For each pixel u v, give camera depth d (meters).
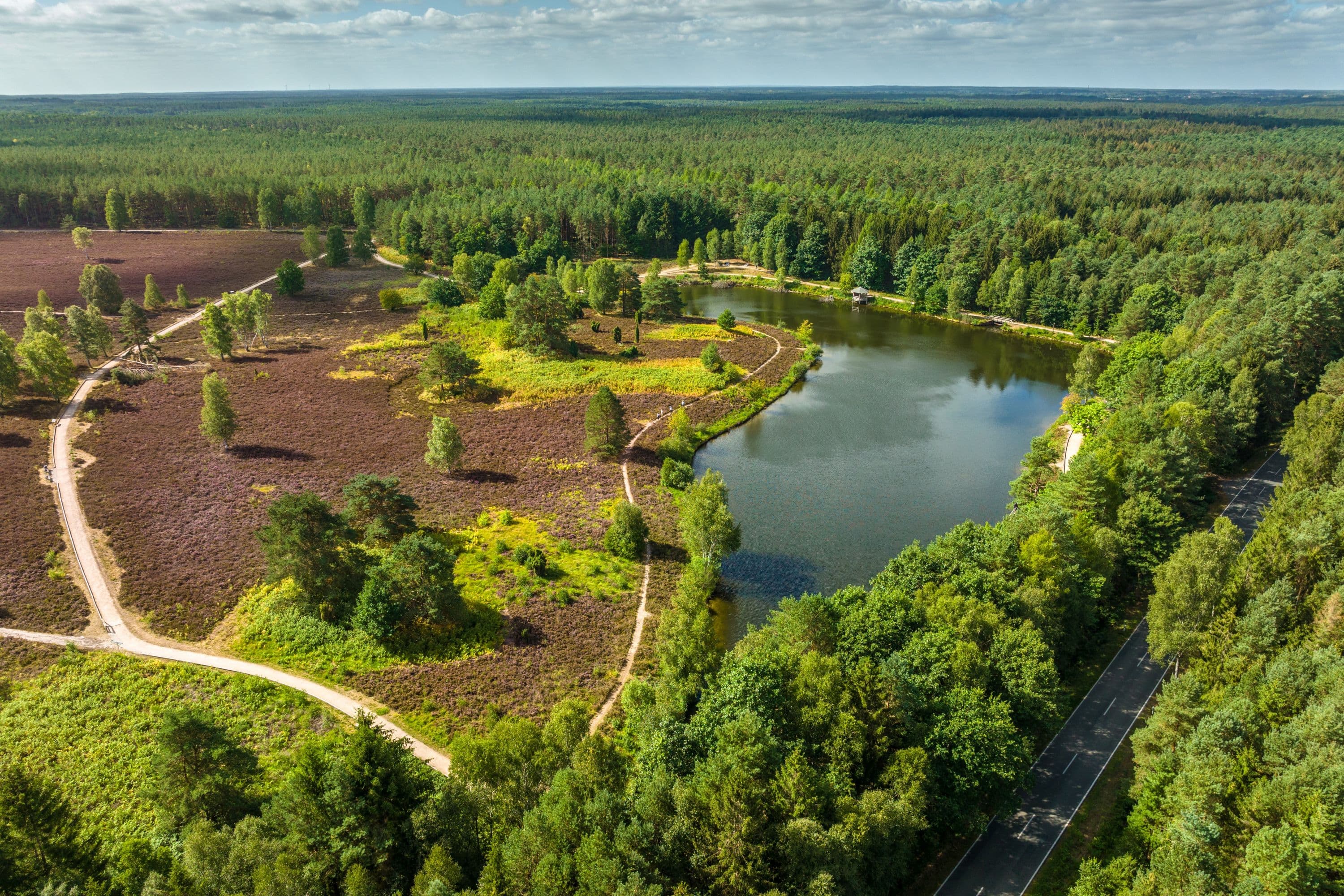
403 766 44.81
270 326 163.62
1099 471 79.19
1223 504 94.81
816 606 59.50
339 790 41.81
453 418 118.88
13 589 73.50
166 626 69.81
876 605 59.72
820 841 39.94
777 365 149.75
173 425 112.19
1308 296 116.00
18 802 40.84
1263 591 61.69
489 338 153.50
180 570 77.75
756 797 40.50
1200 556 63.19
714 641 67.44
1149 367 109.81
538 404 125.00
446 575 70.50
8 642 66.44
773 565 85.62
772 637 61.69
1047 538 67.00
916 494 102.31
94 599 73.19
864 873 44.03
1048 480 91.81
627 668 68.19
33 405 115.00
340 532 70.94
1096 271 175.50
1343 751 43.56
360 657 66.88
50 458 99.88
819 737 48.91
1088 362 128.25
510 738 47.84
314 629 69.25
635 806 42.19
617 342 153.75
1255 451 109.00
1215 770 45.84
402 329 159.00
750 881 39.12
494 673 66.12
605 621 74.00
